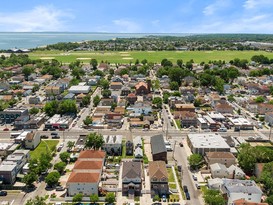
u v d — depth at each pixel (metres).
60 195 113.25
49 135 173.50
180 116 198.50
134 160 140.62
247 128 186.25
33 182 121.69
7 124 193.00
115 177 125.50
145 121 191.00
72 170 123.69
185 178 126.00
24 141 154.00
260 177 119.56
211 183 116.19
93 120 194.25
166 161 140.62
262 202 105.31
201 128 185.88
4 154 143.38
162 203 108.25
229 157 133.88
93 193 113.62
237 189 105.38
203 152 144.88
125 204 107.31
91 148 151.12
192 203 108.38
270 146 159.38
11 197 111.75
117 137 156.88
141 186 118.88
